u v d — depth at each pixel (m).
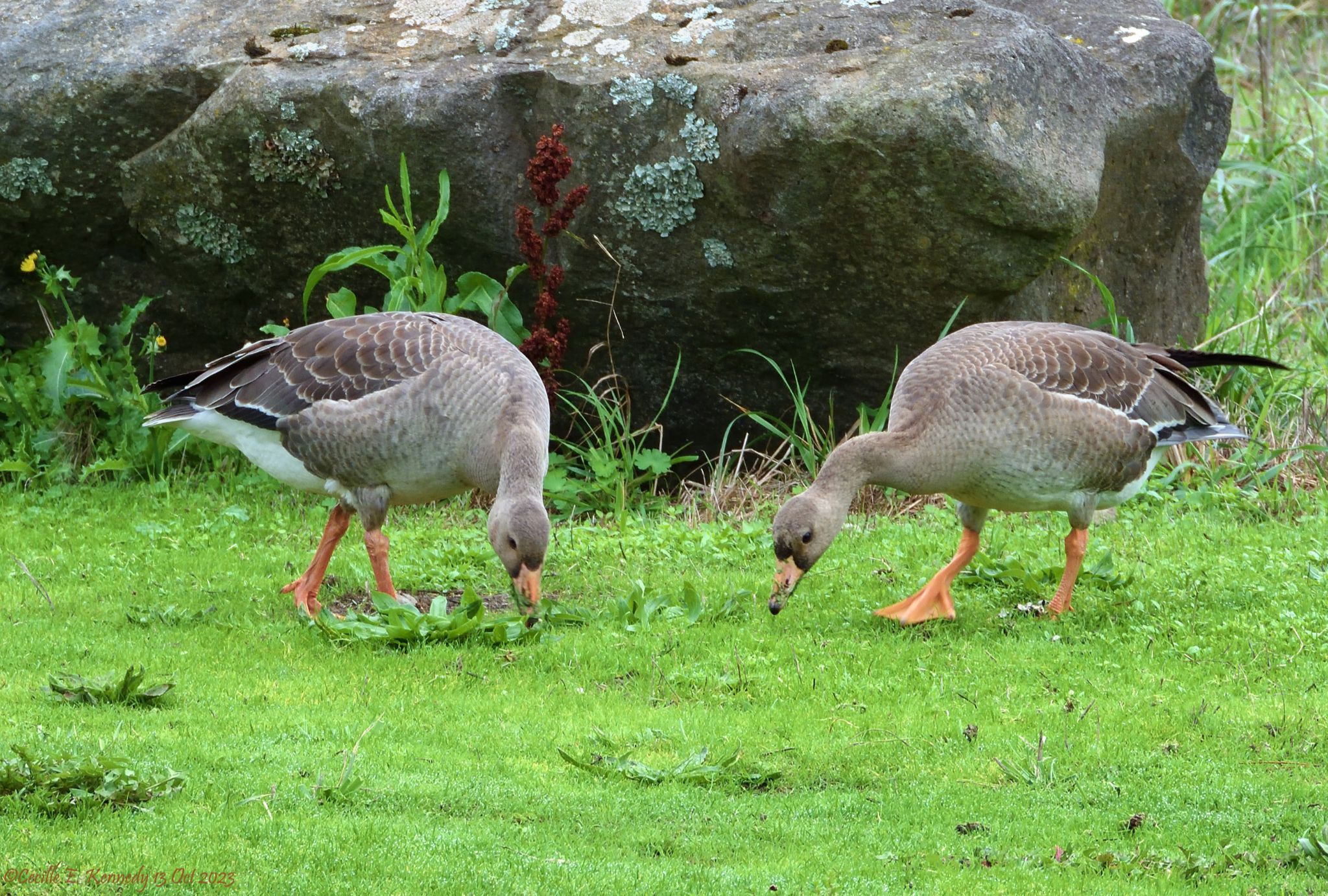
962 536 11.39
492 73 14.11
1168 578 11.98
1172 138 14.91
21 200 15.05
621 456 15.15
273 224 14.77
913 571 12.45
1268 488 14.77
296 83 14.13
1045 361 10.91
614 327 14.66
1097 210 14.33
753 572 12.45
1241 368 16.48
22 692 8.80
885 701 9.35
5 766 7.03
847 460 10.75
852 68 13.35
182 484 14.95
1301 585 11.72
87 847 6.48
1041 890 6.50
